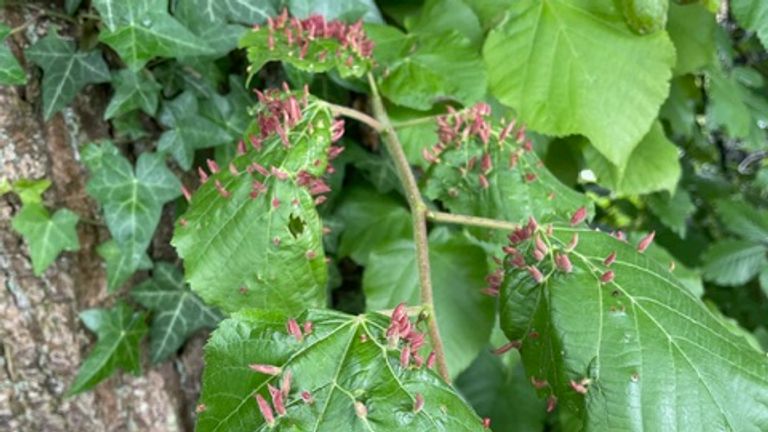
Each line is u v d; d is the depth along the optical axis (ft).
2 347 1.47
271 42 1.32
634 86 1.41
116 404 1.58
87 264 1.53
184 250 1.18
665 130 2.03
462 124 1.31
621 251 1.09
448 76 1.47
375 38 1.52
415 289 1.53
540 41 1.45
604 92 1.41
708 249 2.07
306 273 1.16
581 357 1.01
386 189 1.64
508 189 1.27
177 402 1.65
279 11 1.54
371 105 1.58
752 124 1.85
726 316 2.35
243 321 1.00
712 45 1.64
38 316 1.49
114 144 1.52
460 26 1.56
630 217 2.29
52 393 1.52
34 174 1.46
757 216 2.04
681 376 1.00
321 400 0.93
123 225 1.49
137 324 1.56
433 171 1.30
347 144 1.63
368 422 0.91
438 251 1.54
